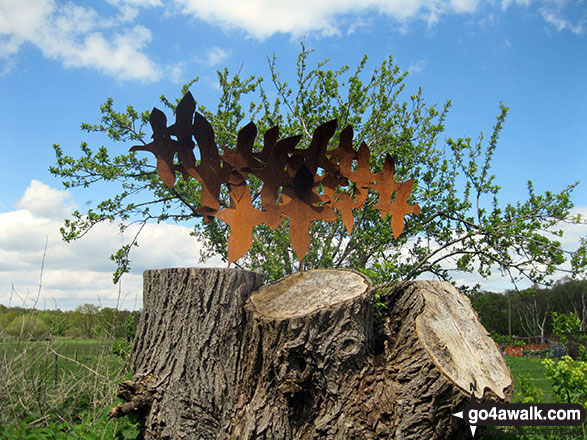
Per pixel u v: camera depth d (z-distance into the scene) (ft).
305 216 10.93
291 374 8.83
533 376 24.79
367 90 23.56
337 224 22.31
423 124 23.61
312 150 11.12
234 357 9.83
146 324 10.56
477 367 8.72
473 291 20.89
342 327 8.89
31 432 11.05
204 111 23.97
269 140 10.60
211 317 9.89
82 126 20.81
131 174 20.88
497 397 8.21
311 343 8.75
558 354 33.78
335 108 22.20
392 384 8.77
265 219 10.66
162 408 9.59
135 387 9.88
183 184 21.90
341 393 8.77
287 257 22.26
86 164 19.74
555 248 18.90
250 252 22.40
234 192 10.83
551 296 72.54
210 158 10.75
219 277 10.04
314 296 9.64
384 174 13.29
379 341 10.02
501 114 21.74
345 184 13.14
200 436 9.38
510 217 20.75
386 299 10.71
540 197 20.61
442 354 8.72
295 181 10.77
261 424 8.99
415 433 8.28
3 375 12.59
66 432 11.35
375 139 22.74
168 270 10.39
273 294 10.12
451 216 21.66
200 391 9.57
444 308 9.97
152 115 10.53
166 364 9.87
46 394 13.04
